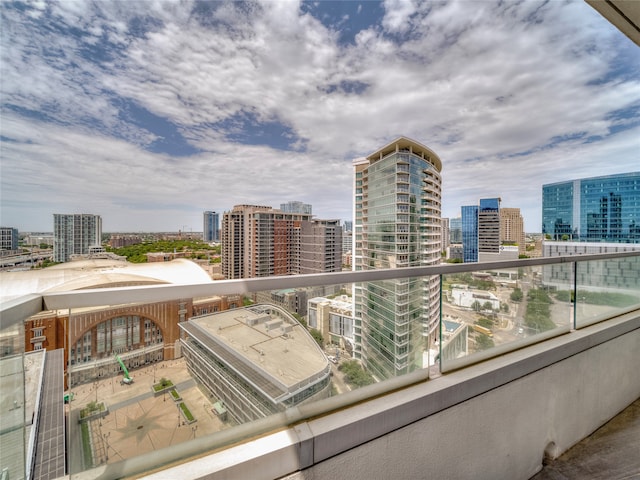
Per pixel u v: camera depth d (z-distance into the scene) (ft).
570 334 5.84
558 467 4.96
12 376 2.29
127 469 2.56
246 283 3.24
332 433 3.02
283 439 2.87
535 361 4.83
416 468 3.57
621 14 5.97
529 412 4.74
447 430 3.83
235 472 2.58
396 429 3.43
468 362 4.56
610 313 7.05
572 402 5.45
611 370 6.29
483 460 4.18
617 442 5.51
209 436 2.83
